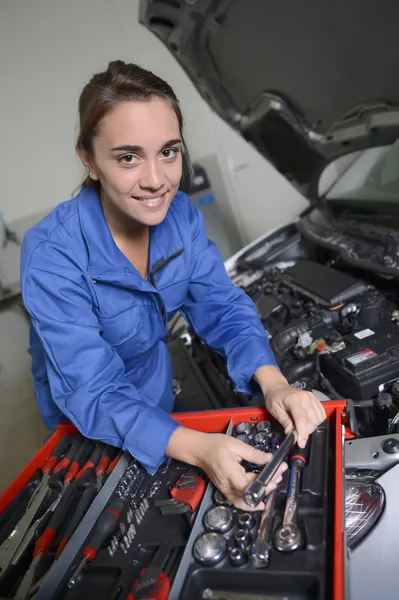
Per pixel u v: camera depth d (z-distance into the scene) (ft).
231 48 4.66
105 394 3.04
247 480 2.49
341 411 3.04
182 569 2.26
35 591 2.39
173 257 3.65
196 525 2.51
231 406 4.28
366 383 3.62
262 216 11.63
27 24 8.96
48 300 3.09
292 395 2.92
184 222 3.79
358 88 4.30
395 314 4.34
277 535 2.33
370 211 5.54
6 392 9.82
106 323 3.53
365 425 3.61
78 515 2.79
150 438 2.89
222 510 2.54
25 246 3.25
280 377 3.25
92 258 3.25
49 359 3.14
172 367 5.17
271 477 2.35
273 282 5.81
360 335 4.15
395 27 3.52
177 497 2.74
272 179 11.38
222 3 4.11
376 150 6.25
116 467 3.02
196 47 4.71
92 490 2.96
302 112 5.06
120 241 3.49
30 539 2.74
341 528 2.18
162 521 2.71
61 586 2.42
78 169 9.61
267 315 5.13
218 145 10.82
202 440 2.76
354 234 5.51
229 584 2.25
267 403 3.07
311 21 3.96
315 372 4.17
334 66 4.25
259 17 4.18
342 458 2.59
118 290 3.46
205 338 4.06
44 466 3.30
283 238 6.63
